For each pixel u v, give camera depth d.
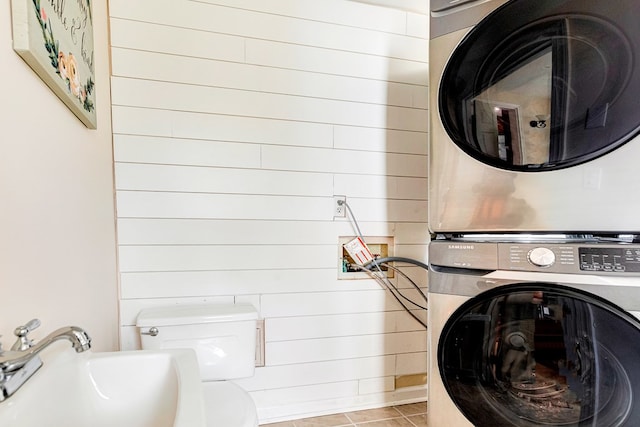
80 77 1.06
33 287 0.75
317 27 1.87
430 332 1.25
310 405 1.87
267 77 1.80
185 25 1.68
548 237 1.06
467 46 1.19
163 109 1.66
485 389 1.15
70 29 0.96
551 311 1.03
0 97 0.63
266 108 1.80
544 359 1.05
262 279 1.80
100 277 1.32
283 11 1.82
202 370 1.50
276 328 1.82
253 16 1.77
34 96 0.77
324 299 1.90
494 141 1.14
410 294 2.04
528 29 1.07
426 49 2.05
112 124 1.58
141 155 1.63
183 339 1.50
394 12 2.00
